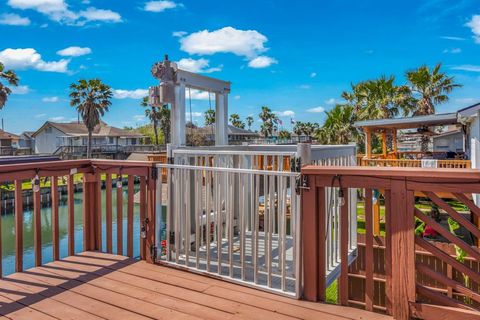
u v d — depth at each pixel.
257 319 1.95
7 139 36.00
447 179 1.72
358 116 17.02
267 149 3.46
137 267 2.80
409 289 1.86
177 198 2.79
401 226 1.86
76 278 2.58
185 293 2.31
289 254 2.91
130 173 2.99
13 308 2.12
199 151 2.72
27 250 9.59
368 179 1.94
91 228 3.23
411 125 11.12
